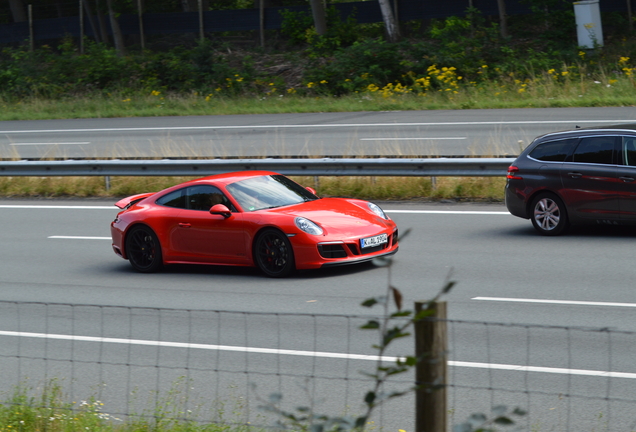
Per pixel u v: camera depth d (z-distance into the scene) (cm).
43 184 6981
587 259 3762
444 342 1277
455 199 5594
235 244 3856
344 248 3688
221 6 19150
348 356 2450
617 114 8244
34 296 3684
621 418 1955
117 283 3894
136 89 13312
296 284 3619
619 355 2428
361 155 6256
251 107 11350
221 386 2348
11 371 2614
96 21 17438
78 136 9650
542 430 1906
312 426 1134
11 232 5400
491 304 3102
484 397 2141
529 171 4378
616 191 4078
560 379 2250
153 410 2162
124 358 2689
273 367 2506
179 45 16088
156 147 8112
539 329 2752
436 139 7481
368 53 12112
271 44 15362
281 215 3766
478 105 9912
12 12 18500
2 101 13675
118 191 6675
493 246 4178
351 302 3256
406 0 14362
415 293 3341
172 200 4119
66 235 5209
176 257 4034
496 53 11925
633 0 13438
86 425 1945
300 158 6378
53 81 14162
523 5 13688
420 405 1281
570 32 12912
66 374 2548
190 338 2825
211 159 6312
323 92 11981
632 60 11188
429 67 11681
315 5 14288
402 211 5331
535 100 9694
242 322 3053
